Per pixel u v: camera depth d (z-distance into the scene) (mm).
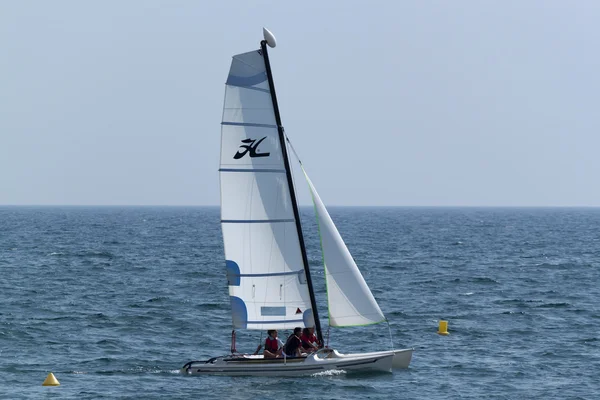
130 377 141000
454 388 134875
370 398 126938
